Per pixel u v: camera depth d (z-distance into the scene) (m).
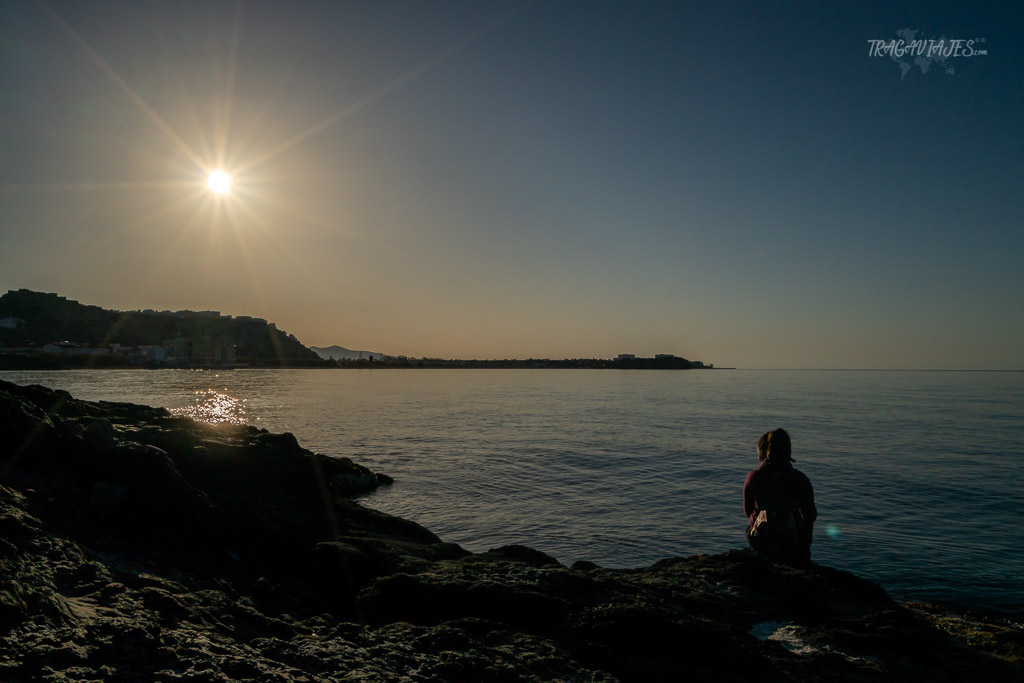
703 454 32.72
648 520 18.19
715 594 6.43
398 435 40.69
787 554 7.69
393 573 6.82
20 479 6.29
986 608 11.30
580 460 30.23
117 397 74.19
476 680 3.85
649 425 49.72
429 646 4.39
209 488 9.05
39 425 7.20
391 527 10.45
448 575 6.35
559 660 4.46
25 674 2.85
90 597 4.10
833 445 36.97
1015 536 16.58
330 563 6.88
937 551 15.11
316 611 5.91
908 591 12.25
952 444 37.44
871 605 6.37
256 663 3.49
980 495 22.11
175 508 6.68
